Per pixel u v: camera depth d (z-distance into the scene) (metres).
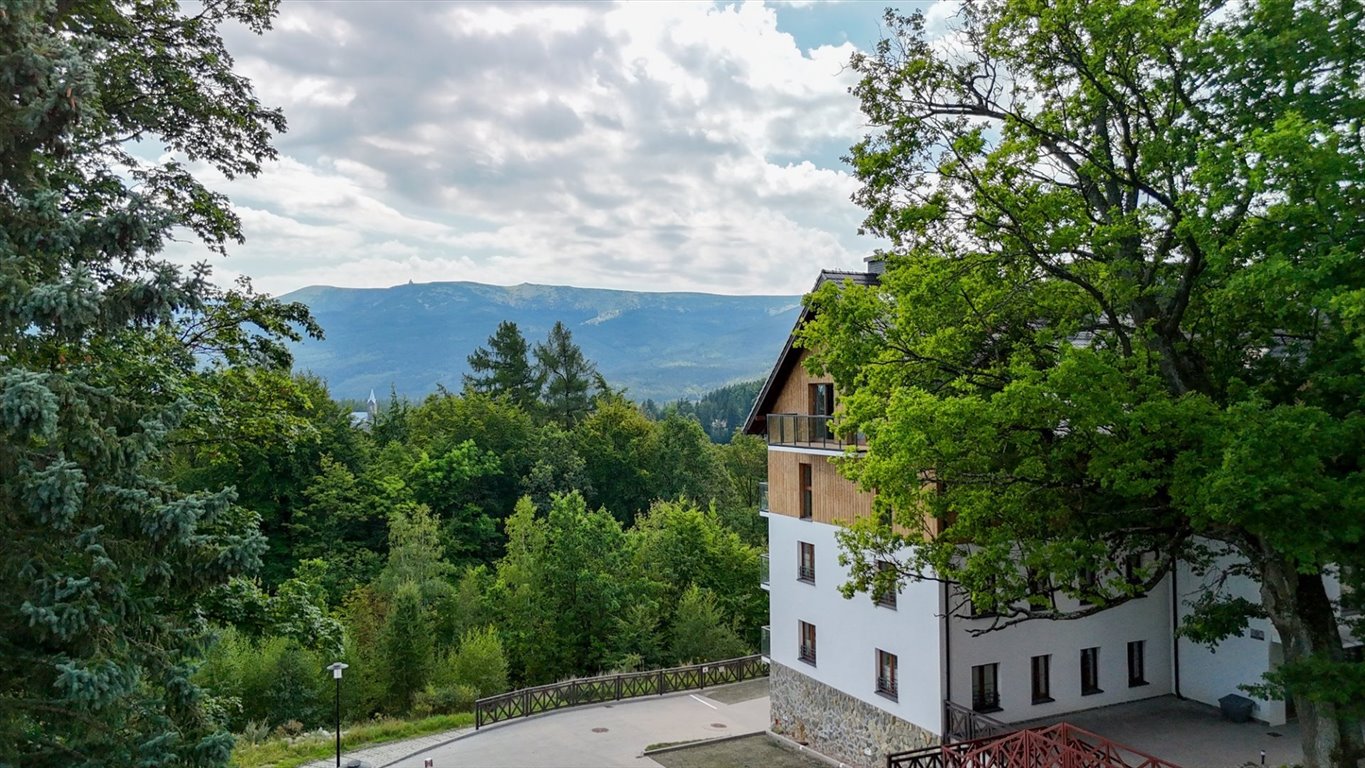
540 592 41.47
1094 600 13.81
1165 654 23.00
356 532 50.53
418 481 56.31
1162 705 22.20
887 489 13.56
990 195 13.91
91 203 12.89
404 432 67.94
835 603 24.16
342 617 38.75
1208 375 13.38
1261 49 10.83
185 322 14.94
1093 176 14.16
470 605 41.88
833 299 15.60
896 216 15.30
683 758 24.77
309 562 44.91
